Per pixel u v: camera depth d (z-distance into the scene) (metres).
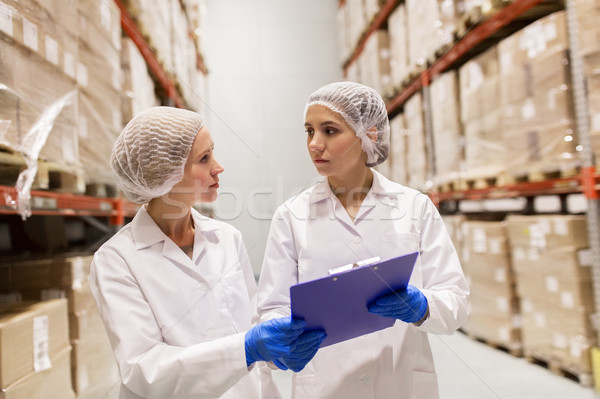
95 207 2.26
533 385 2.13
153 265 1.06
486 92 2.63
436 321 1.06
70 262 1.86
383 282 0.95
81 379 1.86
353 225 1.16
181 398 0.94
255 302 1.27
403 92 3.75
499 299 2.59
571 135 2.10
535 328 2.39
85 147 2.00
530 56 2.27
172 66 3.52
